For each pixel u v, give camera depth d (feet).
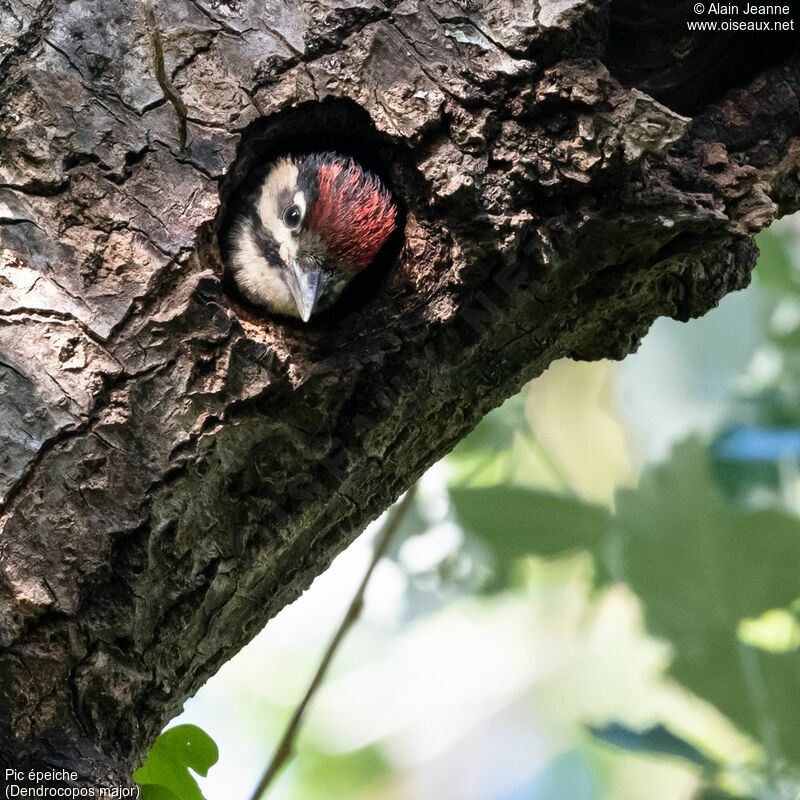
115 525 22.54
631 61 26.68
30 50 23.20
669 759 35.81
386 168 25.59
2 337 22.31
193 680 25.93
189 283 22.47
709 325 45.78
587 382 51.49
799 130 26.78
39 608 21.91
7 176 22.88
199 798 26.05
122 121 23.13
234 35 23.61
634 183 23.88
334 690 65.10
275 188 31.04
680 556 39.47
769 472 41.70
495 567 46.19
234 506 23.98
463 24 23.54
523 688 62.44
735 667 36.96
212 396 22.76
